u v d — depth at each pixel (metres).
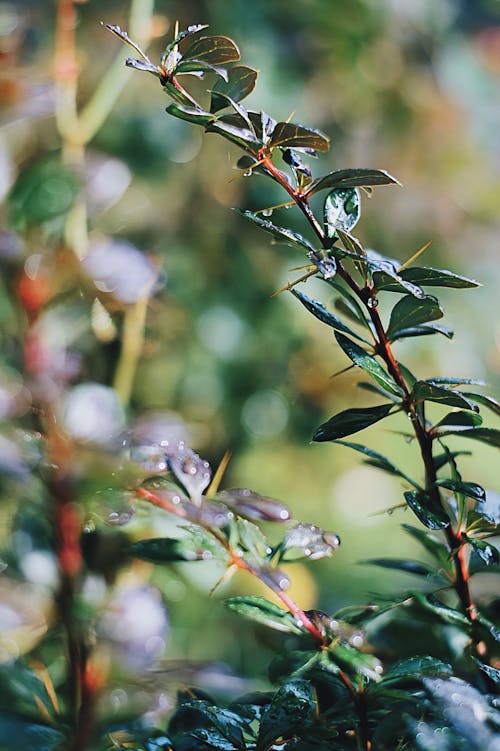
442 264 1.42
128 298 0.65
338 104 1.39
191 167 1.30
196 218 1.30
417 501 0.56
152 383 1.23
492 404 0.56
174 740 0.56
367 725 0.55
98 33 1.23
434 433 0.57
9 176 0.67
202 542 0.56
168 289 1.21
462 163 1.44
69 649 0.54
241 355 1.31
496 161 1.48
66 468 0.54
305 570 1.14
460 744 0.52
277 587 0.55
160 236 1.25
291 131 0.54
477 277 1.43
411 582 1.32
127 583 0.63
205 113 0.54
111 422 0.56
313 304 0.56
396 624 0.63
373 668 0.53
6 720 0.54
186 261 1.26
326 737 0.55
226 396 1.31
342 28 1.37
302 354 1.36
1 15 0.93
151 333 0.99
